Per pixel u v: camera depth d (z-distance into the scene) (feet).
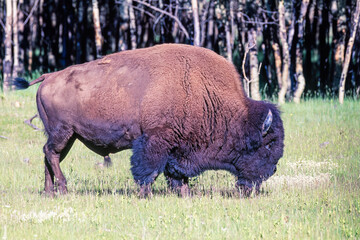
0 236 60.23
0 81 244.83
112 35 297.12
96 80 85.05
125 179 98.84
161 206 75.87
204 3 256.73
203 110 81.82
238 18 238.27
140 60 83.97
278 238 60.64
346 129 149.38
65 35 317.83
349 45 199.52
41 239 59.62
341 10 222.89
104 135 85.10
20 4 262.26
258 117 81.15
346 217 69.87
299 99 210.38
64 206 76.28
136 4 287.69
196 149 83.15
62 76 87.56
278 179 96.17
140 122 82.07
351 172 102.06
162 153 81.41
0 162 115.34
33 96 198.08
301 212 73.61
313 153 120.16
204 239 60.18
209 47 259.80
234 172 84.07
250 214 71.87
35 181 98.63
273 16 237.66
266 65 249.96
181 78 81.61
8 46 207.31
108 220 68.54
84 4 296.51
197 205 76.07
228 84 82.99
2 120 157.89
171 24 298.15
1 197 82.64
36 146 133.69
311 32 262.67
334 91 227.61
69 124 86.58
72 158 118.01
